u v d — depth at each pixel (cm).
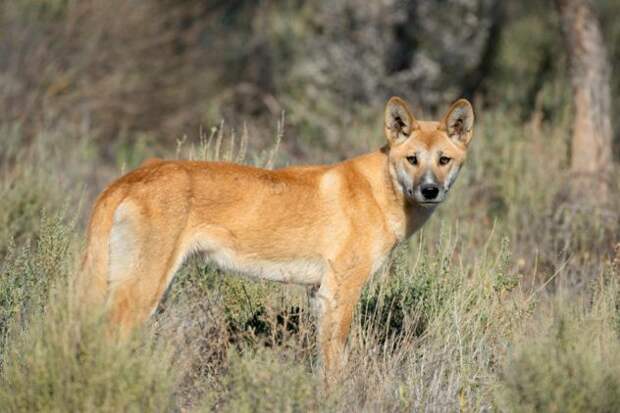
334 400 1284
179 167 1442
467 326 1585
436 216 2241
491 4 4344
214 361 1421
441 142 1572
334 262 1531
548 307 1758
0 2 3850
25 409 1158
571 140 2734
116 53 4000
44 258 1470
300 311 1527
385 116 1585
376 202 1570
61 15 3975
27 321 1395
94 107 3853
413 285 1697
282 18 4625
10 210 2030
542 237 2195
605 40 4241
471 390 1438
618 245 1833
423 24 4284
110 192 1397
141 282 1387
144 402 1157
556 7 2808
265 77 4494
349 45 4284
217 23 4625
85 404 1133
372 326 1630
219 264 1489
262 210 1484
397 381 1444
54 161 2700
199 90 4216
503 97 4188
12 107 3503
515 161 2502
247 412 1188
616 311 1559
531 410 1227
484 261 1736
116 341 1197
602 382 1223
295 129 3878
